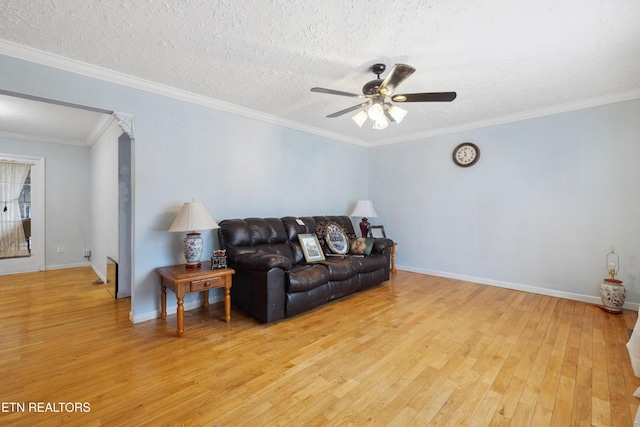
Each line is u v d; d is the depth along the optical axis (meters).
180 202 3.01
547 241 3.55
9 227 4.69
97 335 2.43
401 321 2.73
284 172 4.02
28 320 2.74
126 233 3.44
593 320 2.76
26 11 1.73
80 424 1.43
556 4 1.68
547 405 1.59
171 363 1.99
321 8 1.71
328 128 4.39
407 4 1.68
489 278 4.00
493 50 2.19
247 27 1.91
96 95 2.49
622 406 1.57
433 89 2.88
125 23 1.86
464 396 1.67
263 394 1.67
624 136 3.06
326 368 1.94
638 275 3.02
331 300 3.20
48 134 4.71
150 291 2.80
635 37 2.01
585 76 2.63
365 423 1.46
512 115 3.70
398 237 4.96
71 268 5.09
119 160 3.39
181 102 3.00
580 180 3.32
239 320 2.76
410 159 4.78
